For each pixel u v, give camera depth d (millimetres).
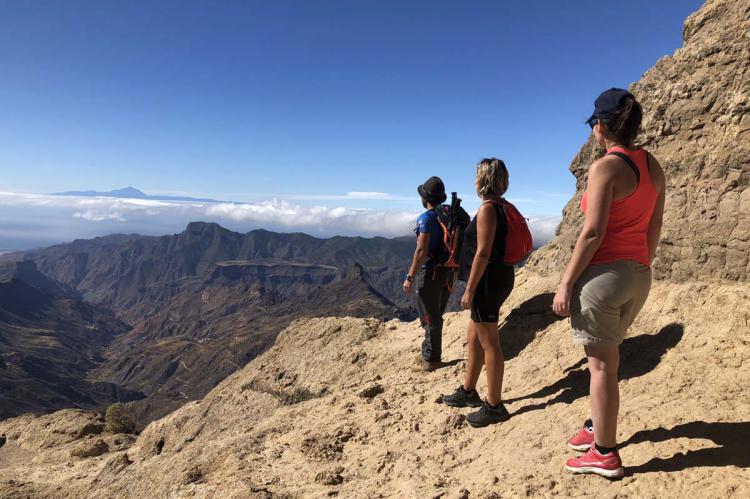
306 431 6523
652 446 3822
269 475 5488
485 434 5051
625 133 3502
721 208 5738
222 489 5359
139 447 13000
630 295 3559
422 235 7348
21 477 14750
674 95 6480
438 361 7777
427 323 7695
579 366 5672
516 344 7195
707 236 5824
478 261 4789
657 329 5602
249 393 11852
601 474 3646
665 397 4445
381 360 10070
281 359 12164
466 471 4523
